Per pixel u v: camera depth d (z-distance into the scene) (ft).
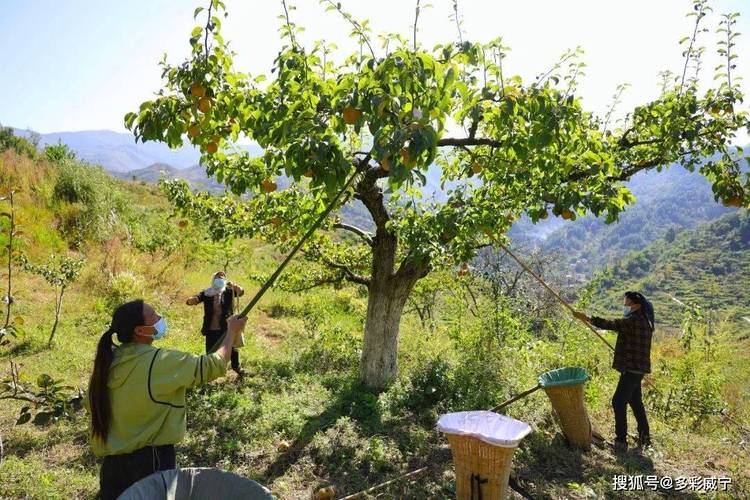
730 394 24.84
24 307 29.99
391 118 8.82
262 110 11.84
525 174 14.74
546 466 15.51
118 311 8.20
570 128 12.03
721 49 15.66
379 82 9.21
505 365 23.25
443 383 20.71
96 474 13.88
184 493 7.45
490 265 30.83
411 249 17.20
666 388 23.97
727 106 15.65
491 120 12.17
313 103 10.78
